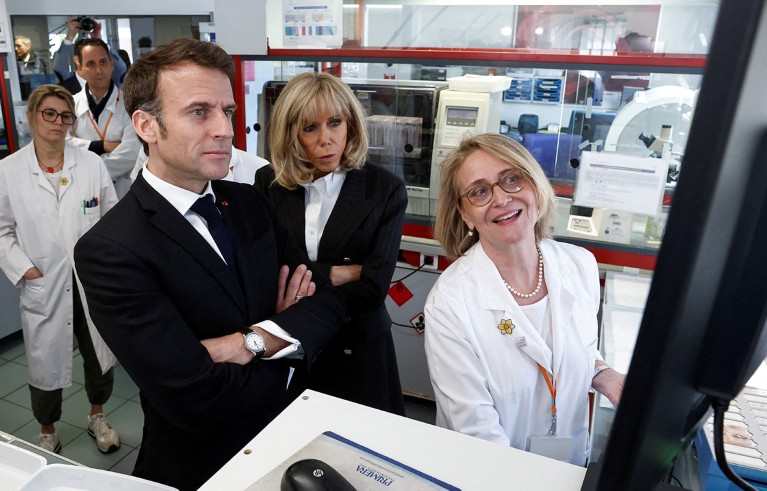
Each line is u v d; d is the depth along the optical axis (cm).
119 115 357
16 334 353
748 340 39
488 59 229
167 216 114
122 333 110
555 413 124
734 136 33
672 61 208
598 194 232
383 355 183
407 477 68
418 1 307
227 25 255
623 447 39
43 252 238
